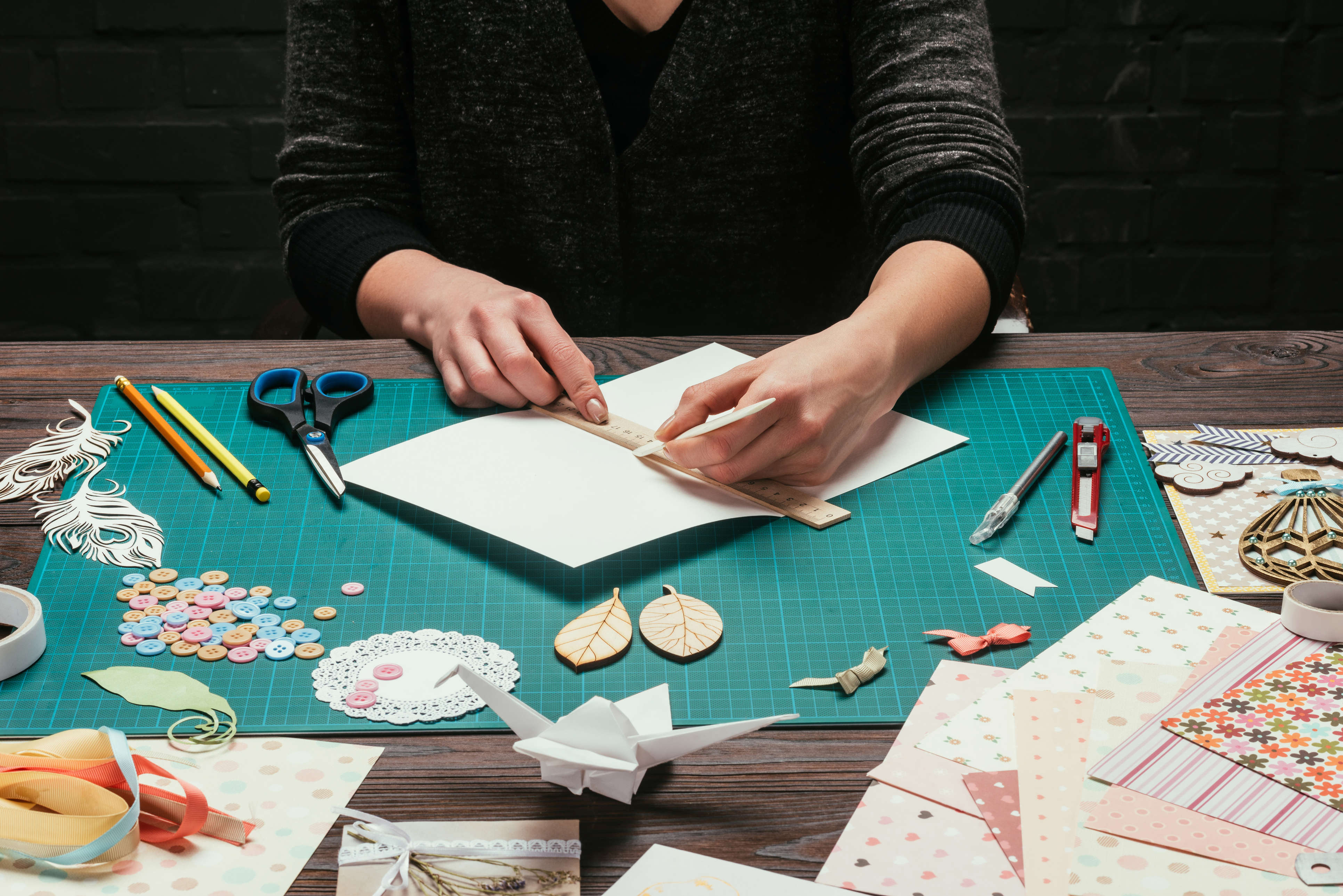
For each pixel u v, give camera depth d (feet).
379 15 4.25
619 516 2.51
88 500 2.63
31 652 2.08
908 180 3.67
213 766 1.84
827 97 4.42
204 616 2.23
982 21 4.05
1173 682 2.00
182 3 7.30
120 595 2.30
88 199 7.76
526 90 4.34
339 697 2.01
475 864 1.66
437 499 2.57
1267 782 1.75
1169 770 1.79
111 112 7.54
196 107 7.57
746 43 4.25
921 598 2.30
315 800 1.78
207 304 8.14
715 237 4.63
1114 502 2.64
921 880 1.61
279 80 7.55
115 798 1.70
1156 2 7.30
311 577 2.37
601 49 4.43
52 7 7.24
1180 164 7.71
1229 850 1.63
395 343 3.50
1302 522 2.51
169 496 2.69
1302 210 7.80
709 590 2.33
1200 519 2.57
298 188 4.14
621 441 2.85
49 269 7.93
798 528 2.56
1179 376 3.26
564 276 4.67
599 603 2.29
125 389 3.15
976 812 1.73
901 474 2.77
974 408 3.09
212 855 1.67
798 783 1.82
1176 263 7.99
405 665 2.09
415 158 4.58
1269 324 8.14
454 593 2.32
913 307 3.06
